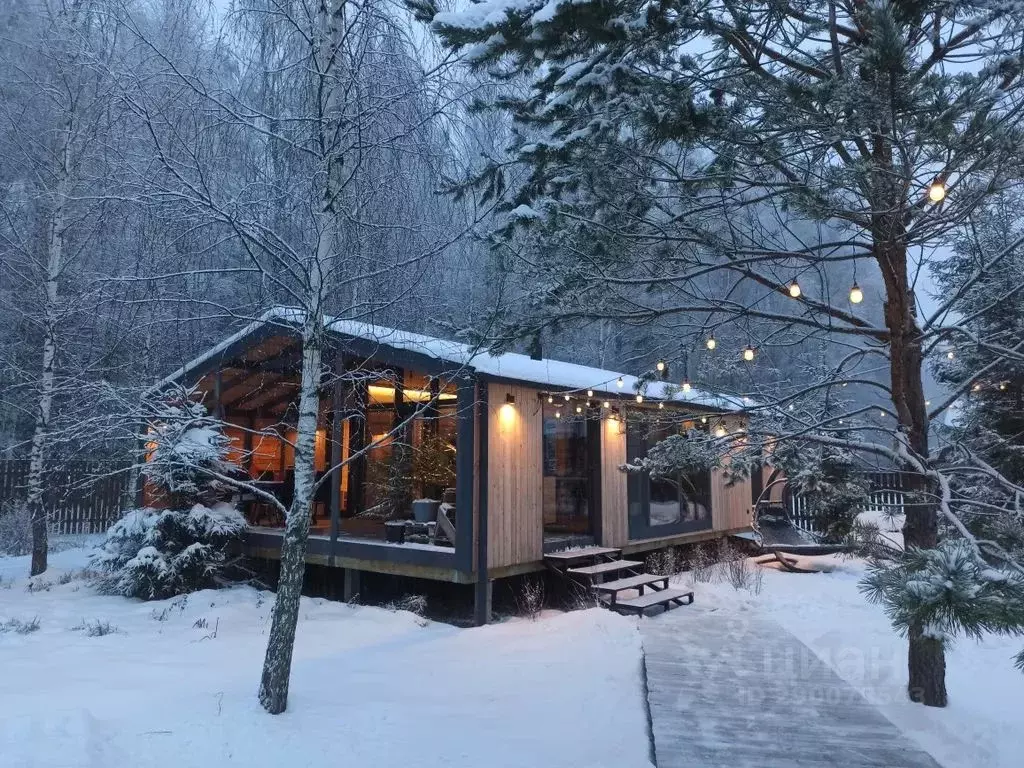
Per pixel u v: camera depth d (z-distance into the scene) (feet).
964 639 24.95
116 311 36.55
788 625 27.48
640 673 21.26
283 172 23.89
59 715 15.28
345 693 19.43
